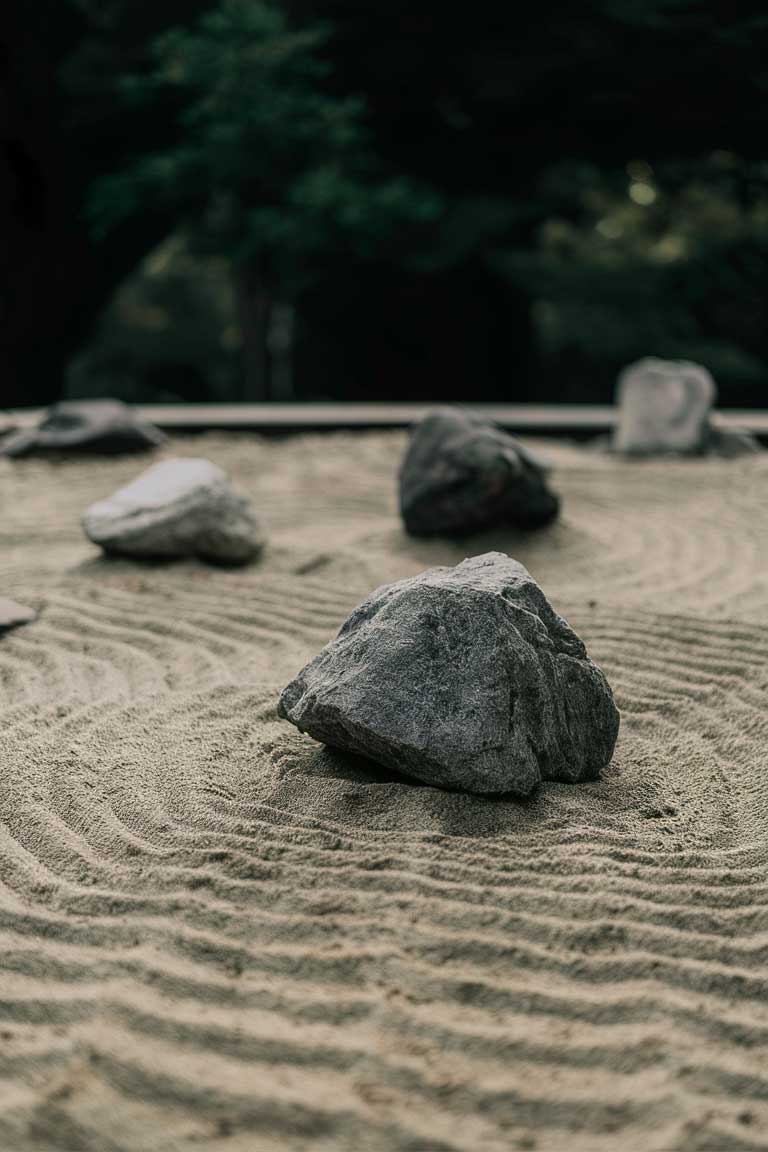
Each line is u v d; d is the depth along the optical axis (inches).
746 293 384.8
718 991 63.1
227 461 173.8
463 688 79.4
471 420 132.4
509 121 302.7
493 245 330.0
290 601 112.4
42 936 67.8
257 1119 52.4
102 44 293.0
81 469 167.3
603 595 115.6
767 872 75.2
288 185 287.1
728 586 118.6
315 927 67.5
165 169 282.0
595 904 69.9
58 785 82.0
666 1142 51.4
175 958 65.0
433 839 76.4
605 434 200.1
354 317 362.6
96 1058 55.9
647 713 92.4
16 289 305.9
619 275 378.3
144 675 97.8
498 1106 53.7
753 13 273.3
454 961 64.9
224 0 281.0
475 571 84.5
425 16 284.0
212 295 481.1
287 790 80.7
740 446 182.1
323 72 278.7
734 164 315.3
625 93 285.4
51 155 296.5
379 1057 56.6
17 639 104.4
